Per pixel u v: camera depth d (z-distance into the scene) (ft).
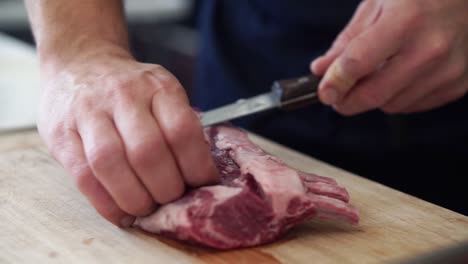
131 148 2.03
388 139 2.93
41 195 2.32
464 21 2.42
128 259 2.02
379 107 2.56
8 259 2.02
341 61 2.38
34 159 2.56
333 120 2.97
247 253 2.06
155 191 2.06
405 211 2.26
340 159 3.00
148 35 5.06
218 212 2.05
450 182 2.94
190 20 5.19
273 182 2.09
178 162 2.06
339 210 2.12
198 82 3.41
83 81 2.21
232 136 2.38
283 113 3.04
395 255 2.05
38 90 3.38
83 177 2.09
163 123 2.06
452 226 2.18
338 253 2.06
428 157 2.93
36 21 2.46
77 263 2.01
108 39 2.42
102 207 2.12
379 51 2.35
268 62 3.08
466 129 2.87
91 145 2.06
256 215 2.08
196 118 2.07
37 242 2.09
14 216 2.20
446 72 2.44
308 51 3.00
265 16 3.07
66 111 2.16
